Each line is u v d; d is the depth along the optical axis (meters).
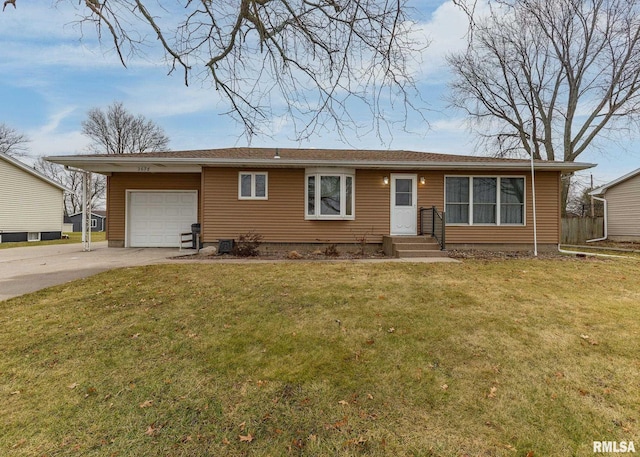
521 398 2.42
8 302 4.50
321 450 1.94
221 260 8.20
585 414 2.25
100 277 5.95
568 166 9.61
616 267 7.27
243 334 3.53
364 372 2.78
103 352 3.12
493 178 10.30
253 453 1.92
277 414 2.26
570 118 18.02
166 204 11.65
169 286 5.33
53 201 19.91
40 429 2.11
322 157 10.80
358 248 10.30
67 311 4.18
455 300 4.66
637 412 2.27
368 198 10.33
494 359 2.99
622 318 3.97
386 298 4.74
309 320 3.91
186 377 2.71
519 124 18.88
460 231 10.23
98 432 2.08
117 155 10.23
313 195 10.13
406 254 8.88
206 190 10.08
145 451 1.93
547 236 10.25
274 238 10.18
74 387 2.55
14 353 3.08
